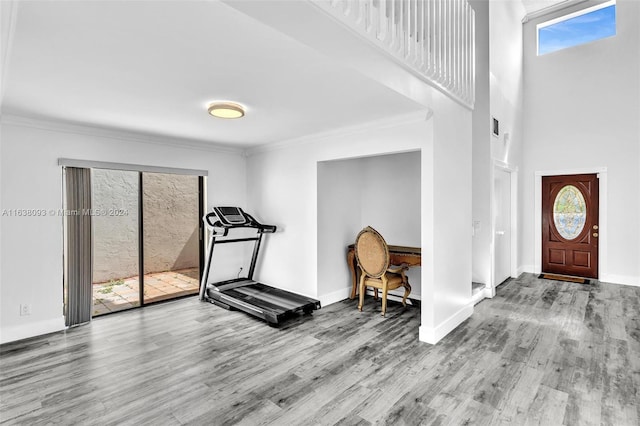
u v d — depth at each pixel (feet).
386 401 7.39
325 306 14.47
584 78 19.19
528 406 7.17
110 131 12.76
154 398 7.55
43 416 6.93
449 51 10.83
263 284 16.61
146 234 14.73
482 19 15.84
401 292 15.52
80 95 8.80
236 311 13.82
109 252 13.73
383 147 11.59
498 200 17.87
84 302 12.21
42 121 11.20
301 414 6.95
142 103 9.52
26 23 5.28
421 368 8.87
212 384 8.14
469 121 12.93
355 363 9.19
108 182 13.60
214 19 5.31
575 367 8.86
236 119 11.36
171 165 14.75
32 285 11.14
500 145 17.47
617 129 18.20
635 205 17.75
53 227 11.55
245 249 17.70
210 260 15.30
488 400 7.41
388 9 7.66
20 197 10.90
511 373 8.58
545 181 20.71
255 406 7.23
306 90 8.63
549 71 20.34
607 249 18.53
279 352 9.91
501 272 18.43
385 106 9.96
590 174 19.19
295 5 4.78
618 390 7.73
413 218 15.19
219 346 10.36
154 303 14.88
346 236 15.81
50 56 6.54
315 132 13.35
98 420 6.80
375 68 7.52
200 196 16.40
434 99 10.29
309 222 14.48
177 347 10.29
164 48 6.29
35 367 9.01
